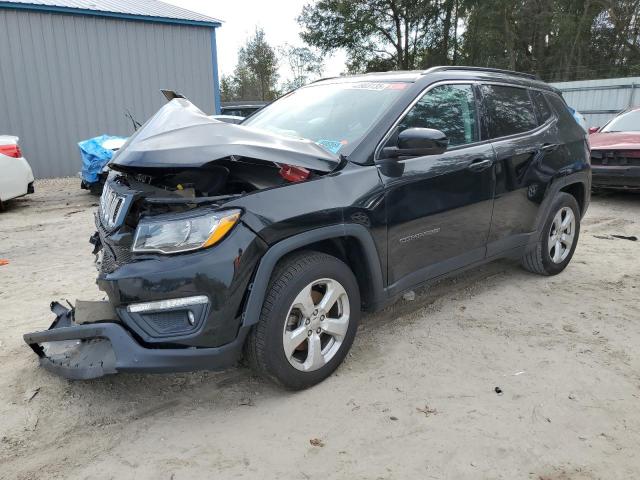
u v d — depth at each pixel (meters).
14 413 2.97
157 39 14.84
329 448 2.70
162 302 2.68
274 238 2.86
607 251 6.11
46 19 13.07
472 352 3.68
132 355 2.67
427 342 3.82
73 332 2.82
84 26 13.62
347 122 3.67
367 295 3.46
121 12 13.98
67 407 3.04
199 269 2.67
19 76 12.91
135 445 2.74
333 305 3.27
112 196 3.16
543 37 37.88
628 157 7.93
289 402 3.08
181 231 2.71
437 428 2.86
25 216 8.58
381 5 36.53
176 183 3.03
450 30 37.38
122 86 14.45
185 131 2.95
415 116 3.70
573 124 5.23
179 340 2.71
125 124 14.64
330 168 3.19
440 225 3.77
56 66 13.37
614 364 3.53
